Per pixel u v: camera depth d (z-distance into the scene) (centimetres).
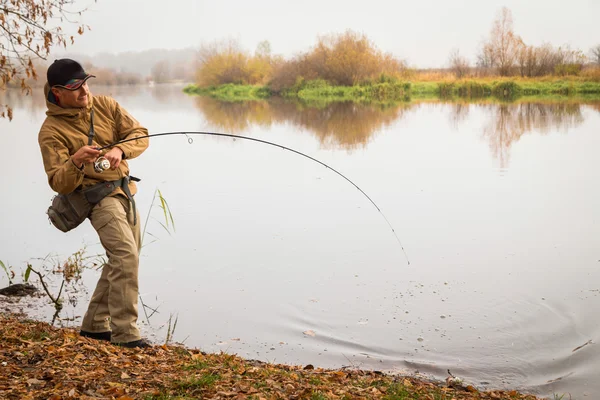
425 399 399
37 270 729
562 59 4603
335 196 1103
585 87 4134
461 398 423
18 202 1071
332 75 4775
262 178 1280
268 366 470
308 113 2975
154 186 1198
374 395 392
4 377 356
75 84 453
